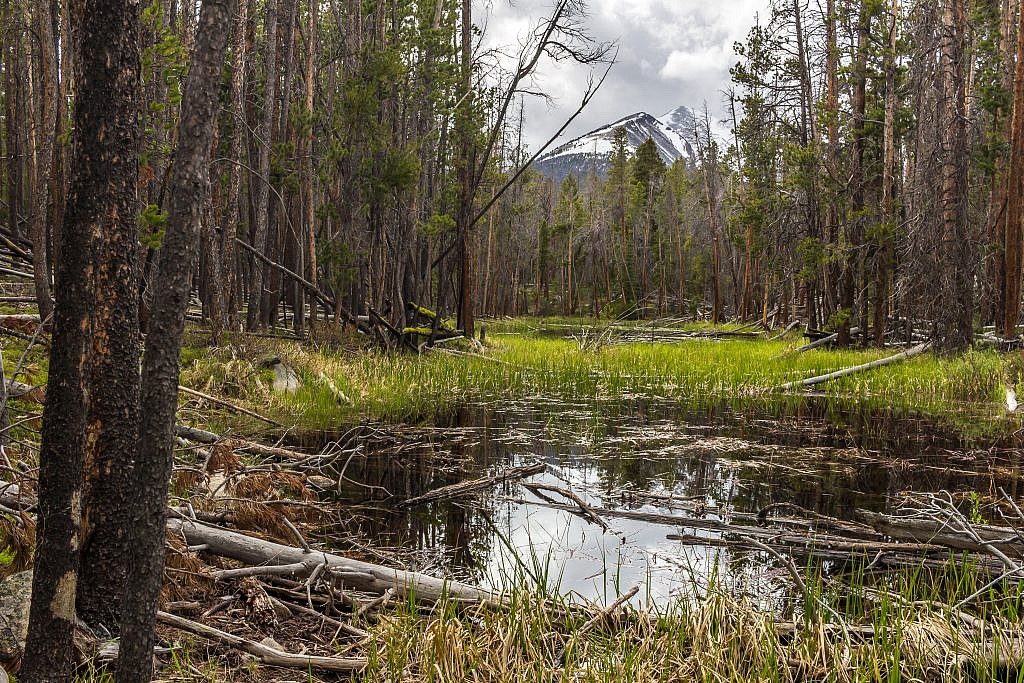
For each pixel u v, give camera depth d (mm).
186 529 4660
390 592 4289
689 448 9477
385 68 16812
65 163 11023
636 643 3867
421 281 21734
